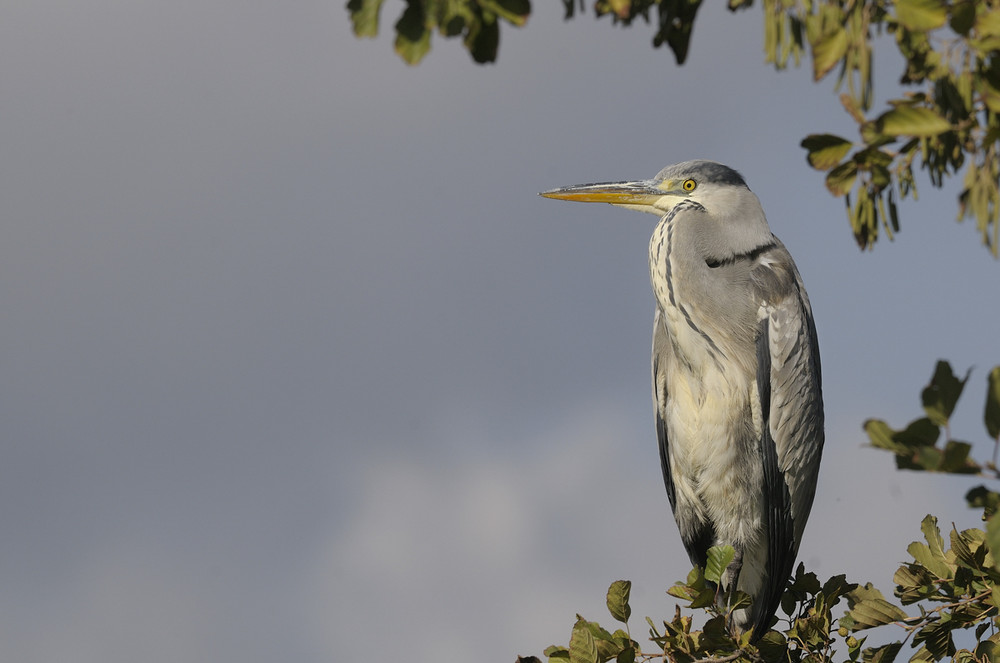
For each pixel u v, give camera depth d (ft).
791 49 15.99
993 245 14.58
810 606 26.53
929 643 23.12
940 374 11.89
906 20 13.69
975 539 22.45
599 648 23.17
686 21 16.85
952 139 15.29
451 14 13.55
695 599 23.71
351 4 13.46
